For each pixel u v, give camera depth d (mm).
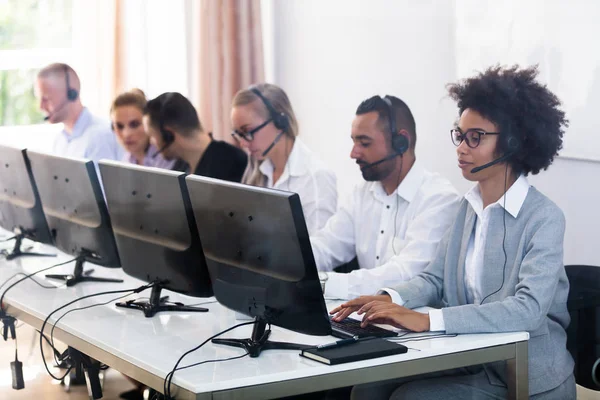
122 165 2264
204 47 4094
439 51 2994
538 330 2119
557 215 2086
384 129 2699
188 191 2039
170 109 3371
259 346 1822
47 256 3014
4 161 2912
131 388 2359
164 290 2510
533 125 2223
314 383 1710
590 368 2250
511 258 2137
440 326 1951
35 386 2570
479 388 2016
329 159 3594
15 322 2514
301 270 1771
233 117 3242
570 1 2494
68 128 3551
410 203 2668
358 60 3402
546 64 2572
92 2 3857
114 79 3924
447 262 2287
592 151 2463
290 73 3791
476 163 2258
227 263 1948
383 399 2053
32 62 3684
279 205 1759
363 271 2463
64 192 2602
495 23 2742
